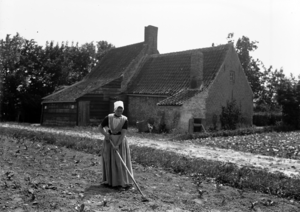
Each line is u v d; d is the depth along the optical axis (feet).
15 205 17.72
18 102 133.80
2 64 126.62
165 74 99.35
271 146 49.70
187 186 23.89
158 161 32.19
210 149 45.70
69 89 111.75
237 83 96.32
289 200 21.40
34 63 137.49
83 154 36.96
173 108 79.51
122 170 22.63
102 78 113.91
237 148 46.88
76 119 93.71
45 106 109.40
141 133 71.87
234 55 95.14
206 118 82.94
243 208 19.13
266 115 131.44
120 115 23.41
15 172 25.66
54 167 28.60
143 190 22.16
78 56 173.37
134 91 99.14
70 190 21.24
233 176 25.98
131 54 114.11
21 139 48.83
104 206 18.30
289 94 103.19
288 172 30.42
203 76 88.43
